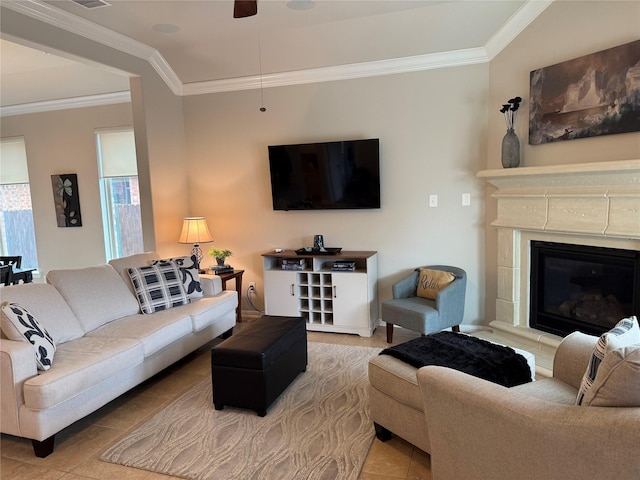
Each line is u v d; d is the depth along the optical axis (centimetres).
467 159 411
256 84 468
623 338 162
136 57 423
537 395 194
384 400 235
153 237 451
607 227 294
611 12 287
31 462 233
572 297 340
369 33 392
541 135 341
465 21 368
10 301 273
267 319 338
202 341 377
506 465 151
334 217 461
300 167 452
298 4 345
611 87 289
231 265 505
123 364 276
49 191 584
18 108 573
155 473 221
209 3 335
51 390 228
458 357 235
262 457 231
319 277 445
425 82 415
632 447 119
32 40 321
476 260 419
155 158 452
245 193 490
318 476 214
